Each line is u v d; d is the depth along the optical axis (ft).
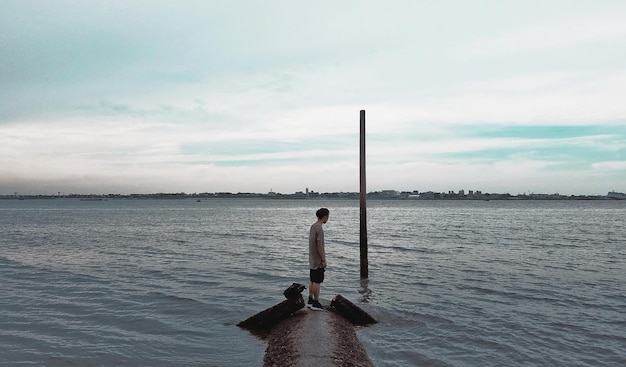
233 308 36.91
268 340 27.86
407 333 30.12
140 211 362.53
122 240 105.29
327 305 34.24
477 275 54.49
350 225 174.50
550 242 97.60
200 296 41.60
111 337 28.96
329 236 119.24
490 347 27.25
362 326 31.42
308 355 21.84
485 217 243.19
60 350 26.23
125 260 68.39
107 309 36.55
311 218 238.68
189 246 91.09
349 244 96.32
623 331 30.58
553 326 31.81
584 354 25.96
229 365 24.26
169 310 36.35
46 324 31.89
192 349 26.81
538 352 26.32
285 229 149.18
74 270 58.03
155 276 53.26
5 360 24.41
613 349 26.81
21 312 35.40
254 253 78.95
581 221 196.95
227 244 95.81
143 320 33.27
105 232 132.98
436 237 112.16
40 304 38.27
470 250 82.58
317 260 32.24
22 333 29.58
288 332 26.16
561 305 38.40
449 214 292.40
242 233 130.00
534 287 46.50
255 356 25.59
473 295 42.68
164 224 177.99
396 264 65.05
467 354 26.03
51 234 124.77
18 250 83.15
